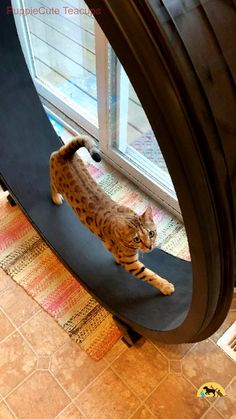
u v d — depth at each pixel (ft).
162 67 1.69
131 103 4.80
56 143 4.83
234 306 4.42
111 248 3.83
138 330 3.86
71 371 4.13
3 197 5.17
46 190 4.65
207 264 2.23
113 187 5.32
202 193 1.94
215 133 1.89
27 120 4.73
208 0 1.83
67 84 5.52
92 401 3.99
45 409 3.97
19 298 4.54
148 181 5.06
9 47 4.38
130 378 4.09
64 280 4.61
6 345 4.28
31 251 4.80
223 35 1.85
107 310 4.09
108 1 1.64
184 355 4.19
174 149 1.82
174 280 4.00
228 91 1.89
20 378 4.11
